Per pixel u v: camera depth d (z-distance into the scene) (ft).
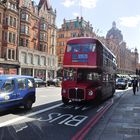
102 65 65.72
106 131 33.76
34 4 216.95
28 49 202.18
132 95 102.37
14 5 188.34
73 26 312.71
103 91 69.36
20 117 43.42
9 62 179.42
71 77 62.18
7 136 30.58
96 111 53.31
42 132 33.12
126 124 38.73
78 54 62.34
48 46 237.86
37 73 217.15
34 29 214.48
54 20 250.57
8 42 179.83
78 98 60.95
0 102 43.39
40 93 99.04
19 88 48.83
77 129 35.22
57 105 61.26
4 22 178.81
